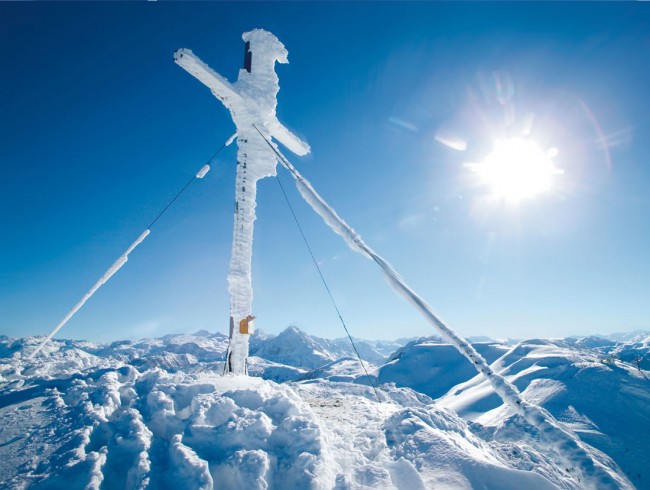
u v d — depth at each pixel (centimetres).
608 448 5453
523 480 422
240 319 900
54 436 440
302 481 395
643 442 5494
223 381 623
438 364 16150
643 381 7581
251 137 996
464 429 652
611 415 6612
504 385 400
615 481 312
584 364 9219
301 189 607
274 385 655
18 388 623
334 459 468
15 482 358
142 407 498
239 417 473
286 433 459
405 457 506
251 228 966
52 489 351
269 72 1052
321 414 754
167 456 407
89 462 381
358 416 737
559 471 559
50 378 661
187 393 547
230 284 915
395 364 16400
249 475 384
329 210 563
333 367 17388
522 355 13175
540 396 8150
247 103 995
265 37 1061
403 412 643
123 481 378
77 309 874
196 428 446
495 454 617
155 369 655
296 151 1163
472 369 14850
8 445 423
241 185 973
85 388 566
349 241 530
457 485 427
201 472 370
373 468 442
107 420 472
